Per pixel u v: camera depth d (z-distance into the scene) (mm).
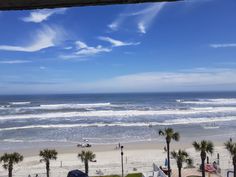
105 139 68250
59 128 82688
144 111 126000
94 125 86500
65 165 48906
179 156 36594
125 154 55250
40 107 149625
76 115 112688
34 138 69812
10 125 89125
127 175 42000
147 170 44500
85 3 2482
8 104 173250
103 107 149000
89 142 65438
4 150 58250
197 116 108250
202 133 75562
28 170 46125
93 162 50188
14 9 2582
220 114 114375
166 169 40312
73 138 69625
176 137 38469
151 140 66750
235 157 34531
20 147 60938
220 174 38875
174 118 102625
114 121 95875
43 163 49719
